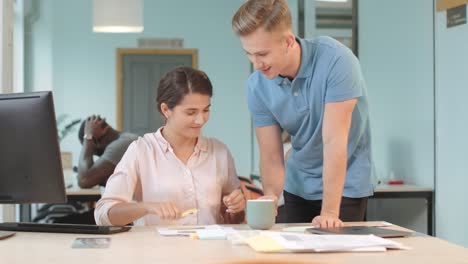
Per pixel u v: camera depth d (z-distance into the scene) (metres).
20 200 1.64
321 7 4.64
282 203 2.45
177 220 1.91
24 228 1.65
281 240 1.42
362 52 4.30
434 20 3.23
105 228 1.60
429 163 3.33
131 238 1.53
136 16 4.54
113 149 3.34
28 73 5.70
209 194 1.94
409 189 3.29
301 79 1.87
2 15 2.64
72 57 6.14
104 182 3.41
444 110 3.14
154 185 1.91
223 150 2.03
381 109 4.02
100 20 4.51
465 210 2.93
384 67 3.94
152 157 1.92
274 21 1.65
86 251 1.35
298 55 1.82
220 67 6.39
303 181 2.15
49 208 4.55
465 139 2.92
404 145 3.66
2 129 1.61
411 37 3.52
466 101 2.91
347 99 1.80
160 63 6.36
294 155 2.14
